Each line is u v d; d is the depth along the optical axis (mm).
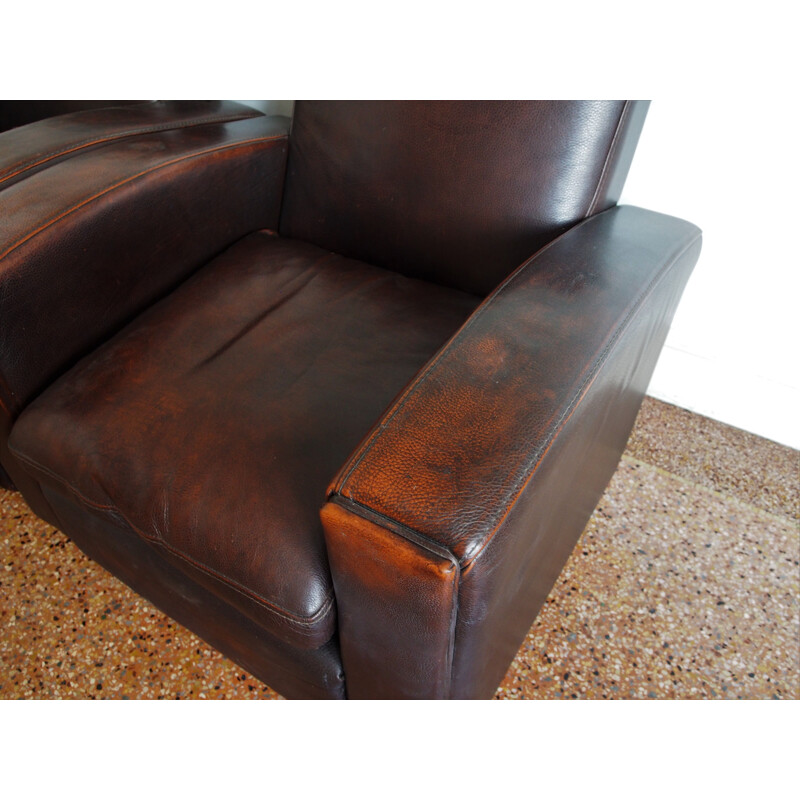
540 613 1175
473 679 789
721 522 1323
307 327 1007
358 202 1127
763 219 1202
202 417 870
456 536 575
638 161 1250
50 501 1055
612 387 819
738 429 1508
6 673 1092
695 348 1440
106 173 979
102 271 983
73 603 1184
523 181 970
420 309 1051
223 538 774
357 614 706
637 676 1097
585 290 814
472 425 650
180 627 1156
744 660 1118
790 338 1319
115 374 935
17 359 912
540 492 657
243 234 1223
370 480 614
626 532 1305
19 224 876
